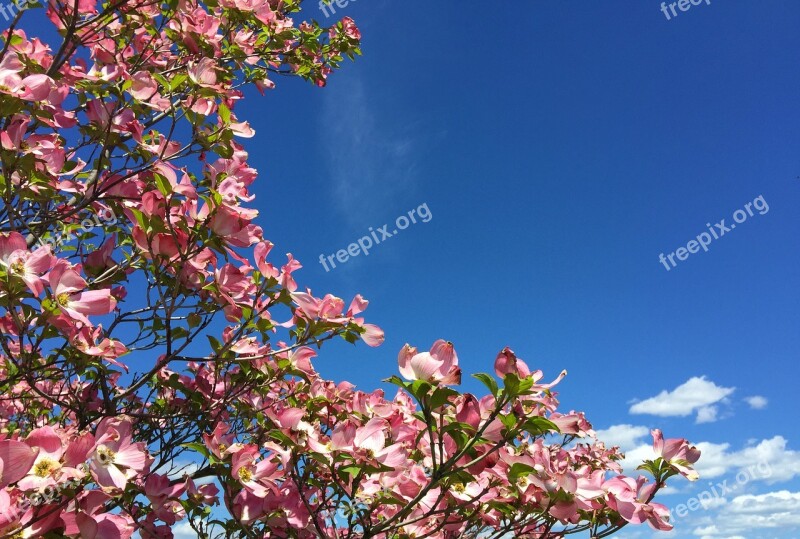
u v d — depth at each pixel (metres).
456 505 2.54
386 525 2.42
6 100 2.62
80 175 3.41
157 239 2.66
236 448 2.82
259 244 2.90
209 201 2.63
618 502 2.57
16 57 2.79
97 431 2.08
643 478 2.73
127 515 2.93
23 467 1.59
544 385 2.10
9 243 2.24
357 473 2.58
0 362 3.53
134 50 4.24
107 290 2.46
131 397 3.78
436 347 2.21
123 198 3.14
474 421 2.22
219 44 3.71
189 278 2.97
